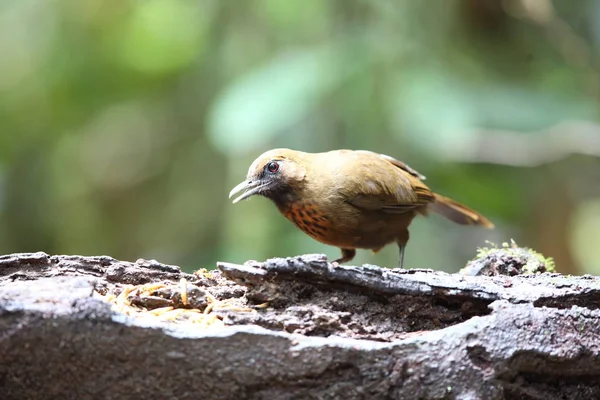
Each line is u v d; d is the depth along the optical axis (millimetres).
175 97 16547
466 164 14109
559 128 13086
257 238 13875
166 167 17078
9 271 5723
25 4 16234
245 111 12539
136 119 17125
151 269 6160
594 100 13906
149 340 4840
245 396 4988
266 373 4922
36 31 16297
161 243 16953
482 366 5074
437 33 14016
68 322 4770
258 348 4910
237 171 14398
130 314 5391
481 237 14227
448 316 5676
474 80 13781
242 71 15195
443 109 12766
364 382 5000
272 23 14812
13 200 16172
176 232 16750
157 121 16938
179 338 4848
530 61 14484
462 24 14188
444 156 13383
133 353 4848
